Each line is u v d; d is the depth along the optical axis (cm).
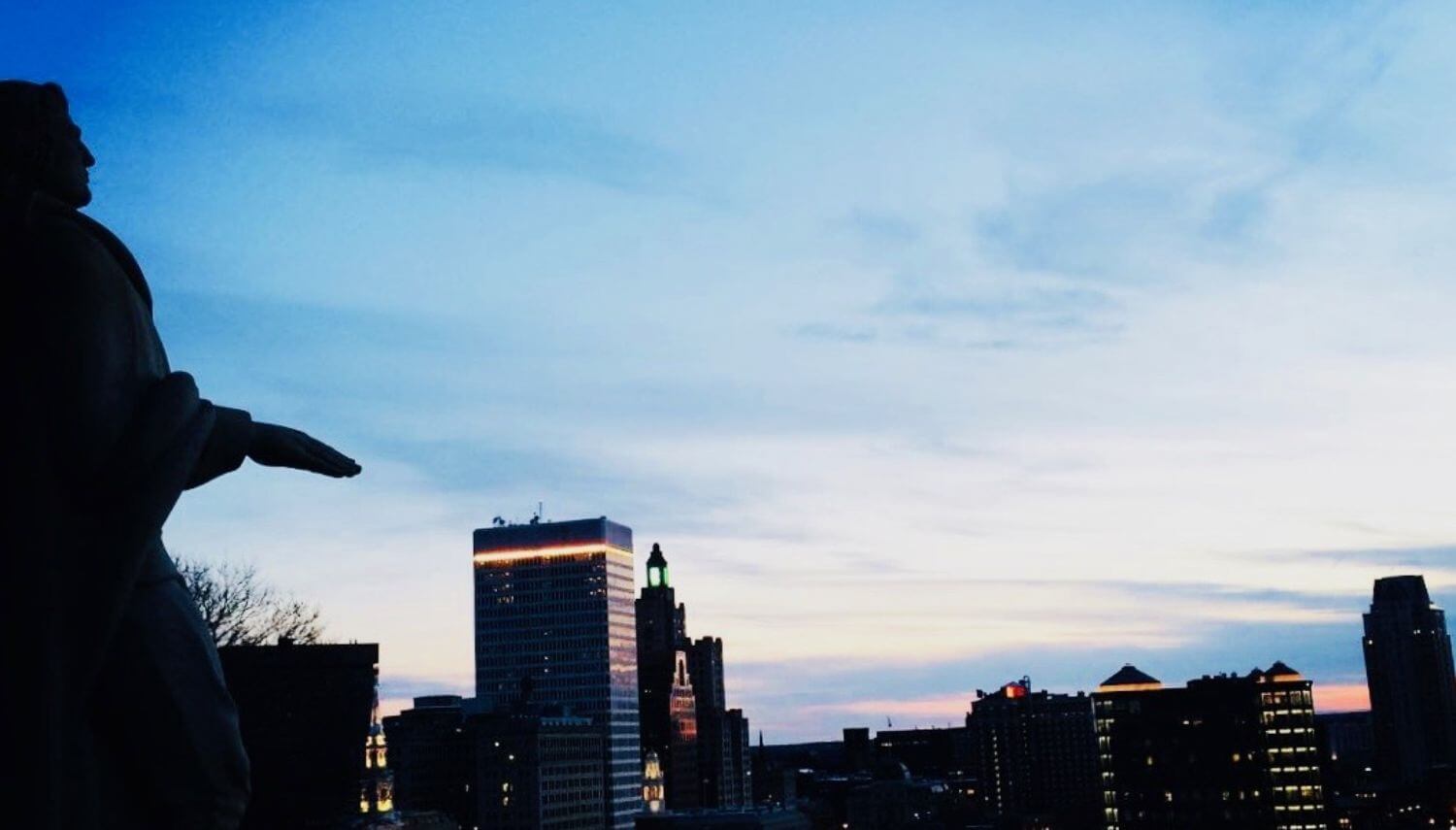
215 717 988
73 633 919
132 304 980
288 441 1070
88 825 930
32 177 991
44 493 920
